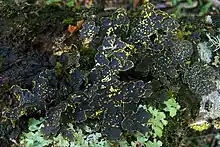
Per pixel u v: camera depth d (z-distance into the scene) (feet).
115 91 1.62
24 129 1.65
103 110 1.61
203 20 1.96
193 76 1.78
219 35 1.89
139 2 2.59
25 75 1.70
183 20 1.95
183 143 1.97
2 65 1.73
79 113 1.60
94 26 1.68
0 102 1.64
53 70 1.66
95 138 1.65
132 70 1.73
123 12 1.70
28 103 1.59
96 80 1.63
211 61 1.85
